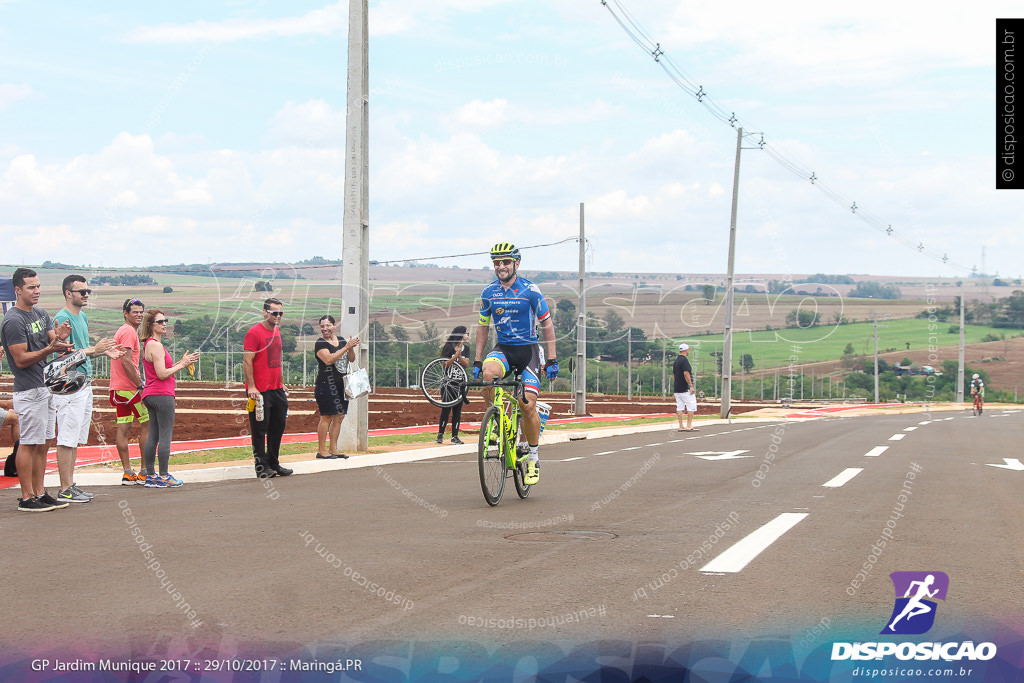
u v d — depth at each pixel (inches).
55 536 262.7
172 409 402.0
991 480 419.8
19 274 319.6
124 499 354.3
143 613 175.8
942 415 1579.7
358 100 551.2
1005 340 3476.9
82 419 348.2
